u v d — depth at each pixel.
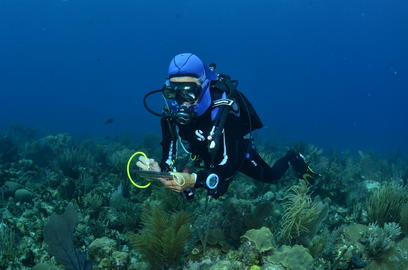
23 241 4.27
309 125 74.62
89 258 3.72
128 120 51.62
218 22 156.50
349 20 142.50
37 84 149.75
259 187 6.23
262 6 145.38
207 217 3.97
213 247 3.60
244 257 3.19
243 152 3.33
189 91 2.79
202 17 154.50
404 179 7.92
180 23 157.12
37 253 4.00
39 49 160.88
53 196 5.87
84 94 139.00
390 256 3.35
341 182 6.27
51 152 10.03
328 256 3.61
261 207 3.93
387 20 136.50
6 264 3.79
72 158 8.18
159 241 3.44
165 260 3.47
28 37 156.12
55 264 3.81
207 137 2.89
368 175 8.65
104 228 4.47
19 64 161.38
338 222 4.61
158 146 12.50
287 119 95.19
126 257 3.55
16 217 5.10
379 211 4.43
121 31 158.88
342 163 10.52
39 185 6.48
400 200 4.42
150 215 4.00
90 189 6.35
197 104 2.88
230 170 2.98
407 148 31.17
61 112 62.78
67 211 3.49
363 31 147.00
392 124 109.12
